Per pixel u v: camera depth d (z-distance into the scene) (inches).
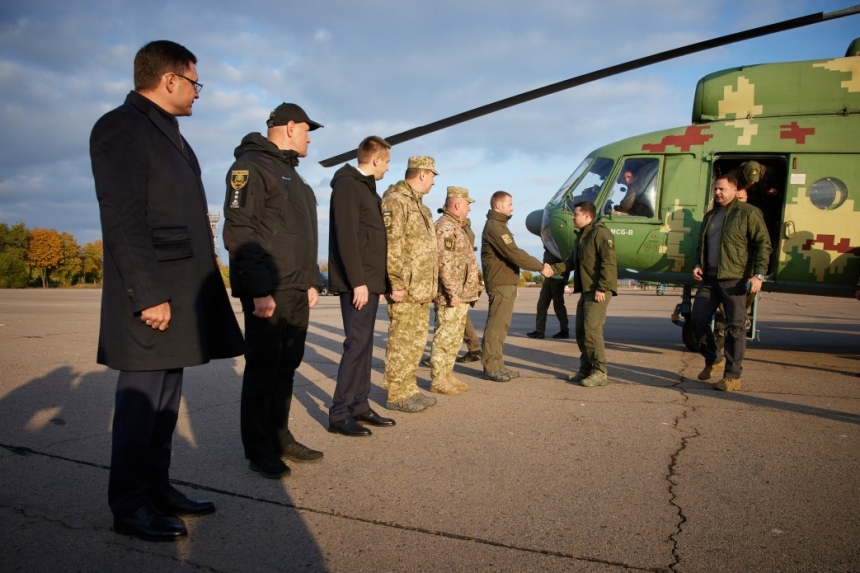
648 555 88.7
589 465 128.9
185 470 125.4
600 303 212.8
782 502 109.1
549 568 84.7
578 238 225.5
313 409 180.9
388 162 159.9
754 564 86.0
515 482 118.6
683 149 292.4
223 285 106.0
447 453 136.9
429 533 95.9
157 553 88.8
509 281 225.1
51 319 465.7
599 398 195.2
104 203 88.4
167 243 94.5
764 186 295.4
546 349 316.8
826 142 273.0
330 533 95.8
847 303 918.4
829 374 243.3
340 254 148.0
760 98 288.7
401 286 168.2
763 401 191.6
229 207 113.7
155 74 96.6
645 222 294.8
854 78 276.5
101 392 196.2
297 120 129.7
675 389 210.5
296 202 126.0
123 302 91.9
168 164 96.0
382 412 175.6
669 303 856.9
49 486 114.3
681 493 113.2
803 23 205.6
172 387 102.0
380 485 116.9
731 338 209.0
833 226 269.6
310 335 382.6
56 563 85.3
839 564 86.3
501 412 175.8
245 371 122.9
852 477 122.3
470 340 272.4
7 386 205.0
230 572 83.5
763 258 199.8
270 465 121.0
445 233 199.5
